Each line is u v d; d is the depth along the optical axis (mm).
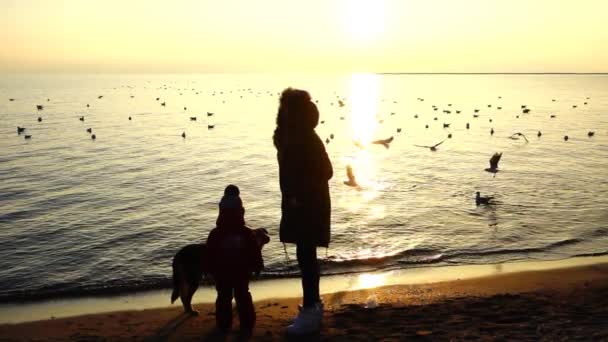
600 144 51938
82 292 13156
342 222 20875
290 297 11195
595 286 11133
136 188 28938
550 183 30359
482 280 12477
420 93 189375
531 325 7539
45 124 71000
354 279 13570
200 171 35156
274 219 22016
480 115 94812
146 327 8180
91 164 38000
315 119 6617
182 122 77875
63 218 22141
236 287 7234
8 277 15000
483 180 31594
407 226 20297
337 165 39219
